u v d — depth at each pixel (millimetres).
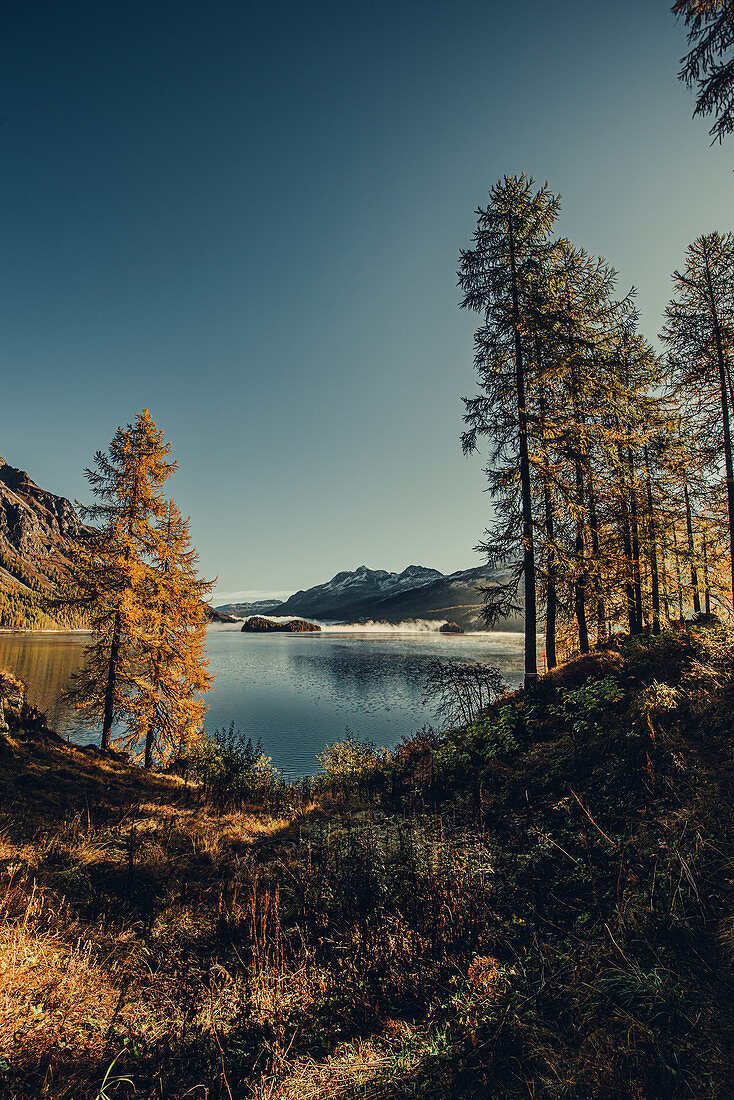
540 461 14086
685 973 3201
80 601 16875
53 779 9875
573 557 13805
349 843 6699
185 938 4664
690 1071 2520
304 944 4246
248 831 8570
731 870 3998
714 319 16781
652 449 18547
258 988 3705
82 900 5270
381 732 31125
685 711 7270
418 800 8398
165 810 9477
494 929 4180
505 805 7062
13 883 5195
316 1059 3107
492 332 13930
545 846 5395
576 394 15320
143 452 18234
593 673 11469
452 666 13367
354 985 3717
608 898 4289
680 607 22766
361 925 4594
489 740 9727
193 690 18891
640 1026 2783
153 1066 3014
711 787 5242
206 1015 3441
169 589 18422
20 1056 2873
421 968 3783
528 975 3541
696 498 19562
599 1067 2621
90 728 30656
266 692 49875
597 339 15109
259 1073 2969
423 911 4621
